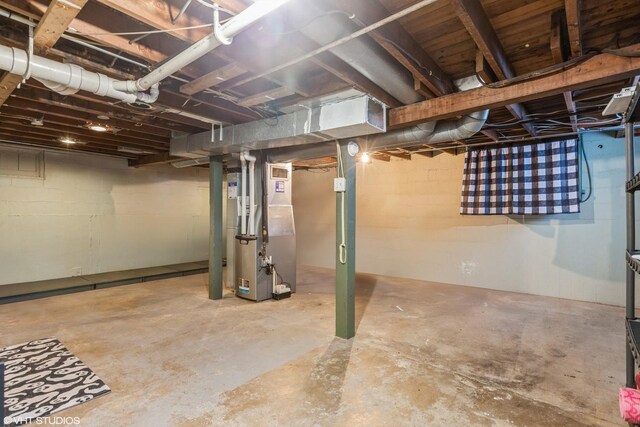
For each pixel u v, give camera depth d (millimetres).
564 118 3656
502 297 4828
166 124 3709
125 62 2312
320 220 7574
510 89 2262
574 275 4711
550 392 2328
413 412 2096
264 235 4684
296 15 1643
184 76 2596
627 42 2059
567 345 3119
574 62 1962
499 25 1918
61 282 5215
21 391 2299
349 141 3250
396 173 6402
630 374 1938
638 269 1487
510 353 2947
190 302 4543
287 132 3061
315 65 2418
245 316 3951
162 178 6941
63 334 3346
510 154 4852
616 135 4273
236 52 1972
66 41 2047
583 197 4625
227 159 5164
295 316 3959
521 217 5113
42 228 5391
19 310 4137
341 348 3039
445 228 5840
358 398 2244
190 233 7434
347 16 1585
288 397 2252
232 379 2482
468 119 2936
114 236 6234
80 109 3008
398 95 2520
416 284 5703
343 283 3268
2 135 4469
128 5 1548
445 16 1837
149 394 2281
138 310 4168
